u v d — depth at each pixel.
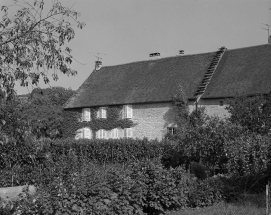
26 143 9.11
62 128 46.62
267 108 20.97
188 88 38.22
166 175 12.05
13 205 8.98
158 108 38.81
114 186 10.50
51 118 46.88
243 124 20.61
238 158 15.91
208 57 41.28
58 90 58.09
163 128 38.16
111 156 29.25
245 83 35.31
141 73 44.56
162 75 42.31
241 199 13.62
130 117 40.62
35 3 8.48
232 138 18.12
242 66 37.62
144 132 39.50
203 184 13.69
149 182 11.70
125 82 44.50
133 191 10.84
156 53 45.81
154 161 12.81
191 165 17.95
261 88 33.97
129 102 40.62
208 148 18.75
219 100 35.28
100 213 9.59
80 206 9.34
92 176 10.37
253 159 15.81
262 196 13.93
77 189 9.45
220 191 13.81
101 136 42.66
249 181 15.47
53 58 8.64
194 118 31.39
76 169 14.70
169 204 11.84
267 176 15.77
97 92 45.31
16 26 8.31
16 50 8.30
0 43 8.19
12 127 8.54
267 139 16.39
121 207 10.16
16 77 8.31
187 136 19.95
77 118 44.97
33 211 8.75
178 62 43.03
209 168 18.45
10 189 13.99
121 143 28.98
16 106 8.61
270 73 35.16
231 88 35.44
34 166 15.15
